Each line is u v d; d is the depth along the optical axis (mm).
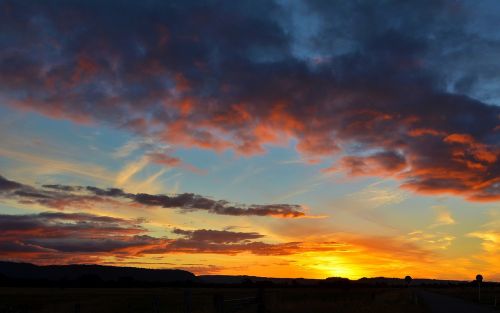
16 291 96188
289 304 31172
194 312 23188
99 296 68312
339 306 32500
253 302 24891
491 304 46719
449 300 55062
